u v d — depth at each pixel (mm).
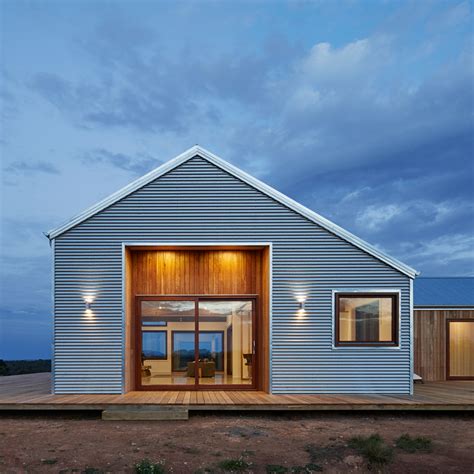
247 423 7859
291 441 6773
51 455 6012
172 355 10102
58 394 9188
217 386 10055
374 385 9508
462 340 13742
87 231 9516
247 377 10156
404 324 9680
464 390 10516
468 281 15883
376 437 6789
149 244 9531
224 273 10289
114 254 9492
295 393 9406
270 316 9523
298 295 9609
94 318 9375
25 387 10695
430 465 5824
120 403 8234
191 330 10180
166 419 7965
